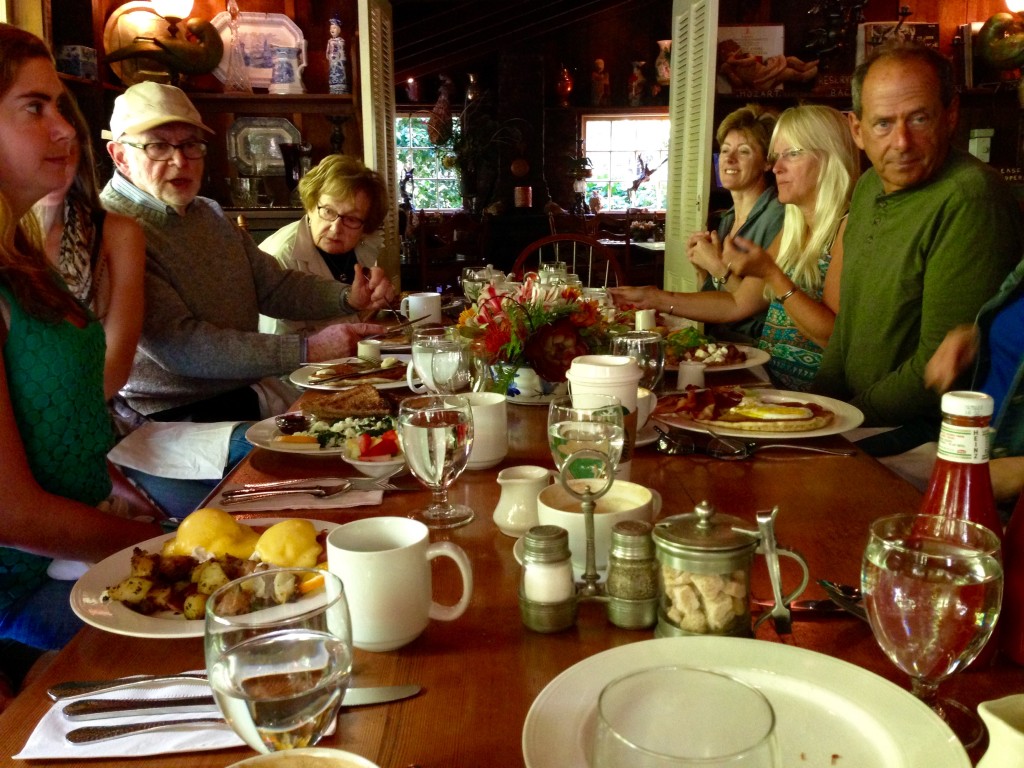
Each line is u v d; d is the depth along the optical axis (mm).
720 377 2010
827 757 548
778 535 995
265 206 4109
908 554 621
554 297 1624
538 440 1457
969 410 702
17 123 1399
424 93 9422
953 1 4895
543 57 8711
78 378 1349
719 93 4809
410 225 6938
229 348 2205
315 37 4348
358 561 730
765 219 3033
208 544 915
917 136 1873
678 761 378
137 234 1936
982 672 701
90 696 677
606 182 9797
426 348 1535
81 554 1215
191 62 3729
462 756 600
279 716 544
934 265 1868
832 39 4715
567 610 774
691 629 722
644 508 879
